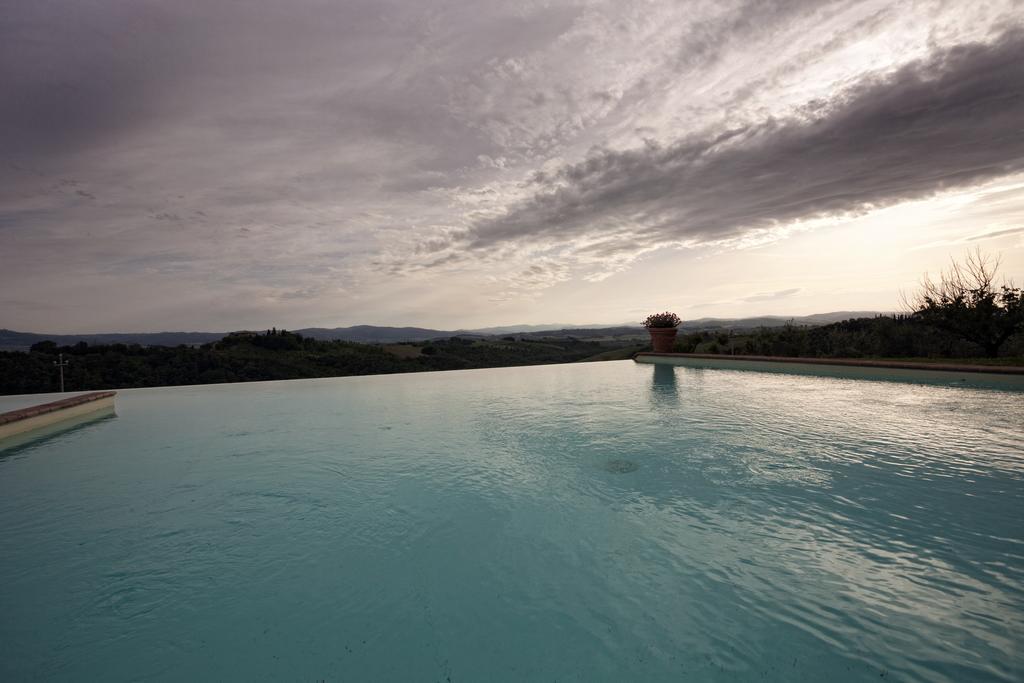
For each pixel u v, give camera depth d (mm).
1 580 1818
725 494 2506
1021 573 1645
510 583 1681
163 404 7242
